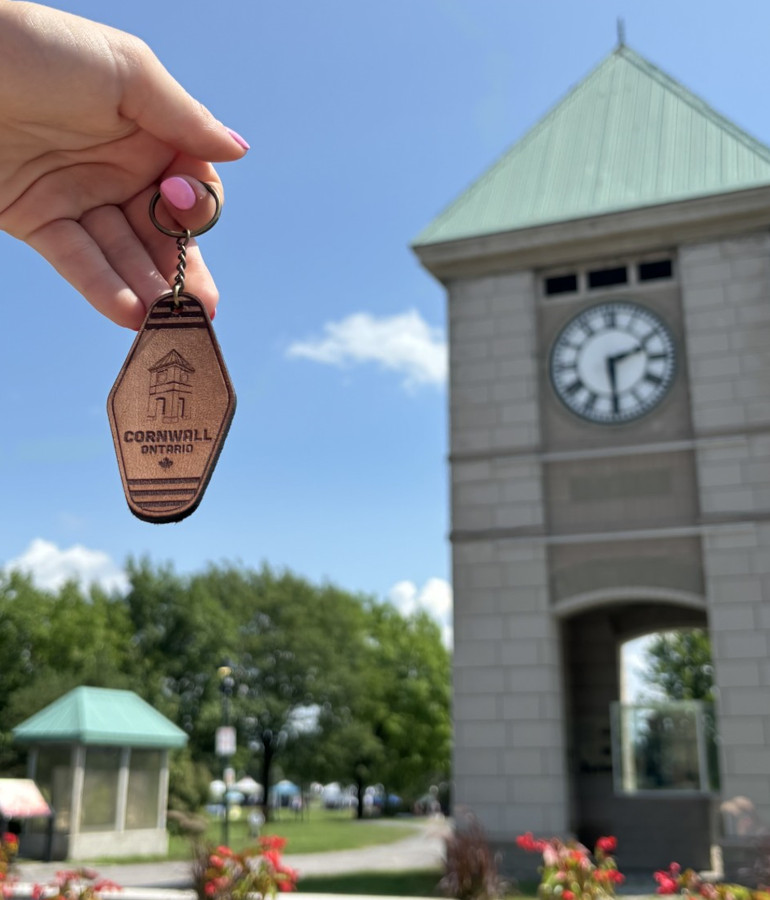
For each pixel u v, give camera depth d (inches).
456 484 794.2
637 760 789.2
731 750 677.9
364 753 2400.3
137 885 763.4
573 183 838.5
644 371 772.0
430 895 679.7
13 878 544.7
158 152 91.4
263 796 2236.7
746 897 363.9
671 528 732.0
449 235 827.4
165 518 85.8
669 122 866.8
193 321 89.3
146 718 1092.5
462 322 826.8
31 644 1742.1
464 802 730.8
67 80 78.9
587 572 746.8
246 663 2249.0
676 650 1819.6
